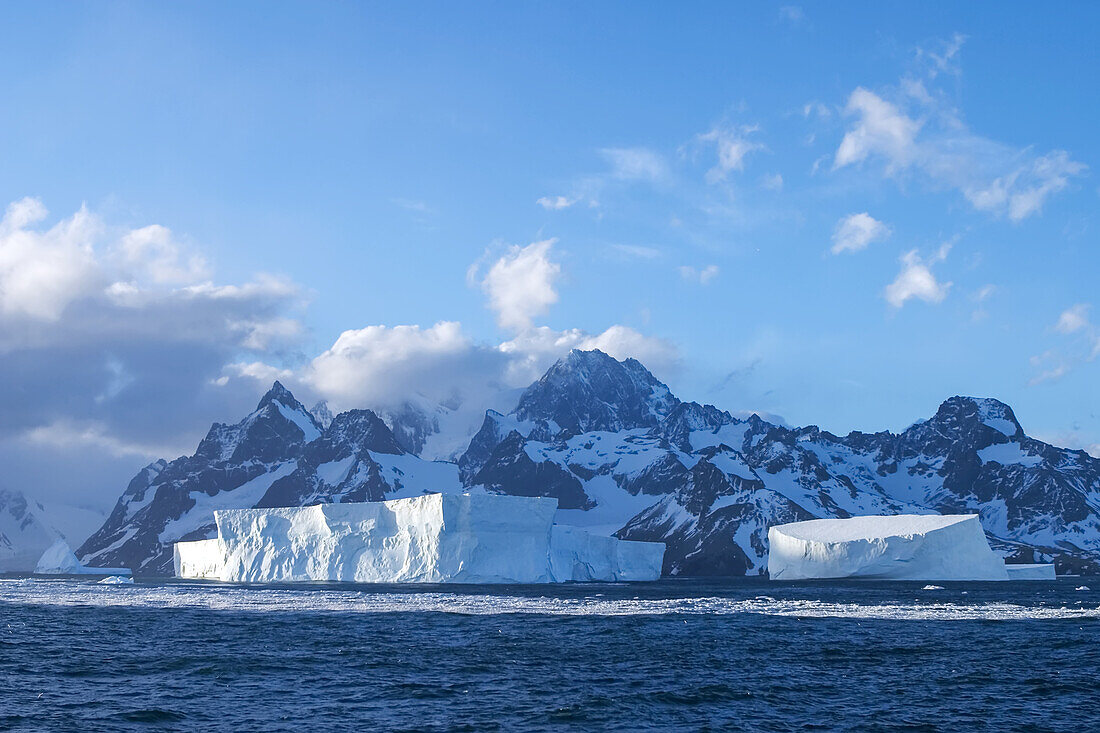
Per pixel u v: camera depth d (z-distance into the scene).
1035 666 79.00
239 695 65.88
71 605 130.50
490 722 59.06
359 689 68.19
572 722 59.41
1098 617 118.50
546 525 194.75
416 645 89.19
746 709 63.25
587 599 146.50
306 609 122.44
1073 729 58.41
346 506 196.62
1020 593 181.12
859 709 63.38
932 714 62.06
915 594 176.75
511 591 164.62
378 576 189.75
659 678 73.31
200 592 160.00
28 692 66.31
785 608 131.50
